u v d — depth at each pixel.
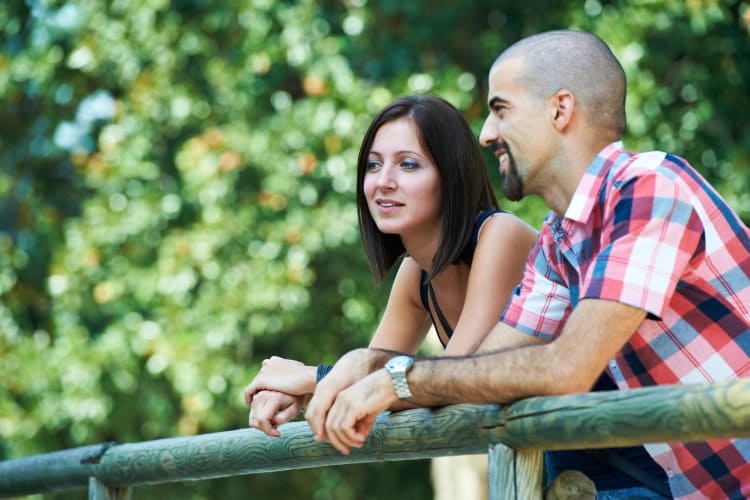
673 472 4.44
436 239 5.59
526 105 4.58
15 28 17.61
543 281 4.74
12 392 16.78
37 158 18.59
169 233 16.31
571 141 4.55
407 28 16.00
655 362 4.45
